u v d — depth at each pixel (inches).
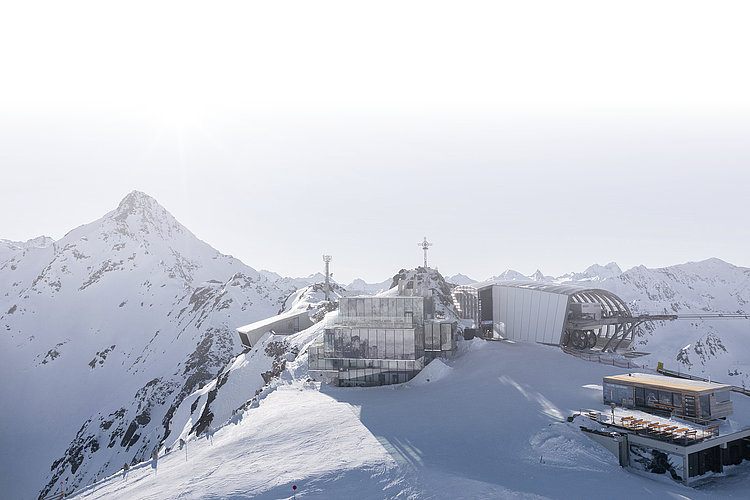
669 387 2320.4
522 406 2581.2
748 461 2165.4
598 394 2704.2
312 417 2763.3
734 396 2790.4
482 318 4249.5
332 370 3553.2
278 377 3905.0
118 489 2263.8
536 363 3334.2
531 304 4020.7
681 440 1983.3
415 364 3454.7
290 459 2213.3
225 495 1914.4
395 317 3590.1
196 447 2691.9
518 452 2103.8
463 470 1963.6
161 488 2107.5
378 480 1925.4
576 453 2076.8
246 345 6058.1
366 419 2628.0
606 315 4232.3
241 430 2755.9
